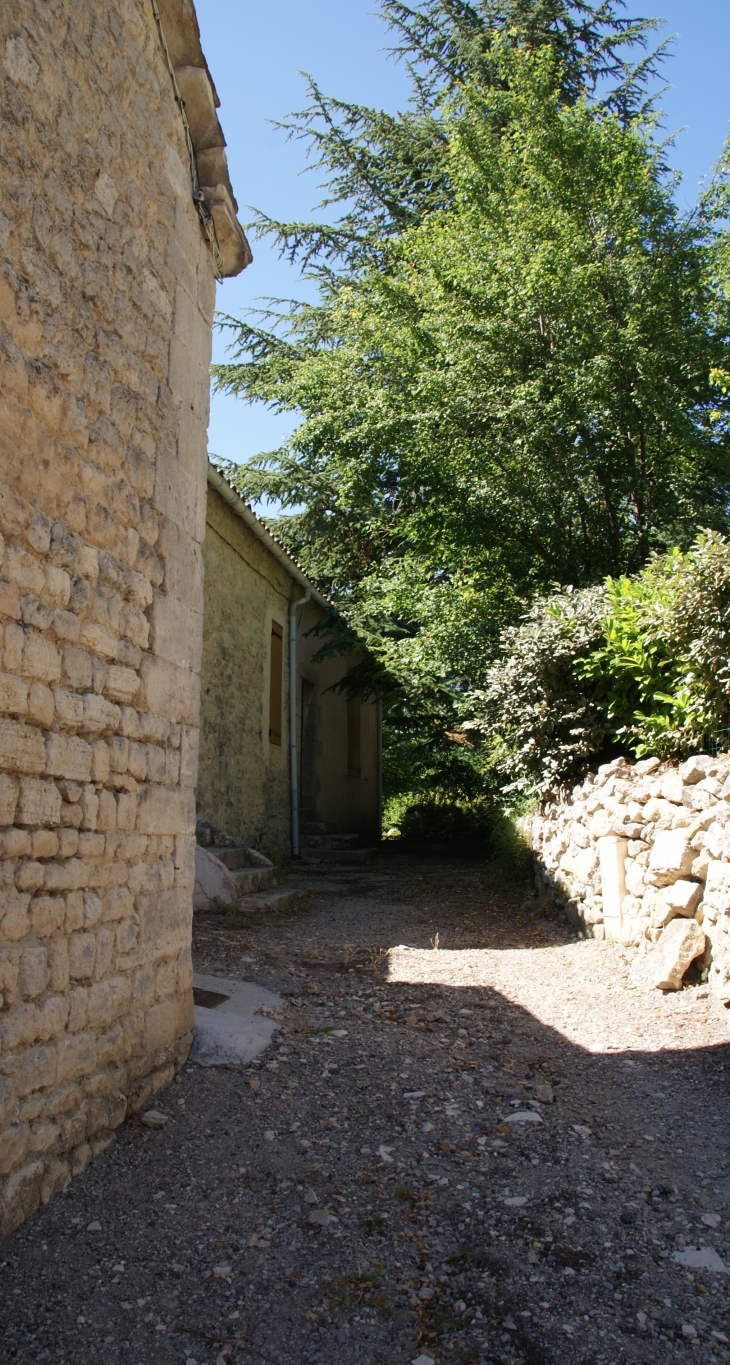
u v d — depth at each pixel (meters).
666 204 10.88
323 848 12.94
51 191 2.99
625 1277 2.70
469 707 10.31
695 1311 2.56
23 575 2.78
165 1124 3.44
